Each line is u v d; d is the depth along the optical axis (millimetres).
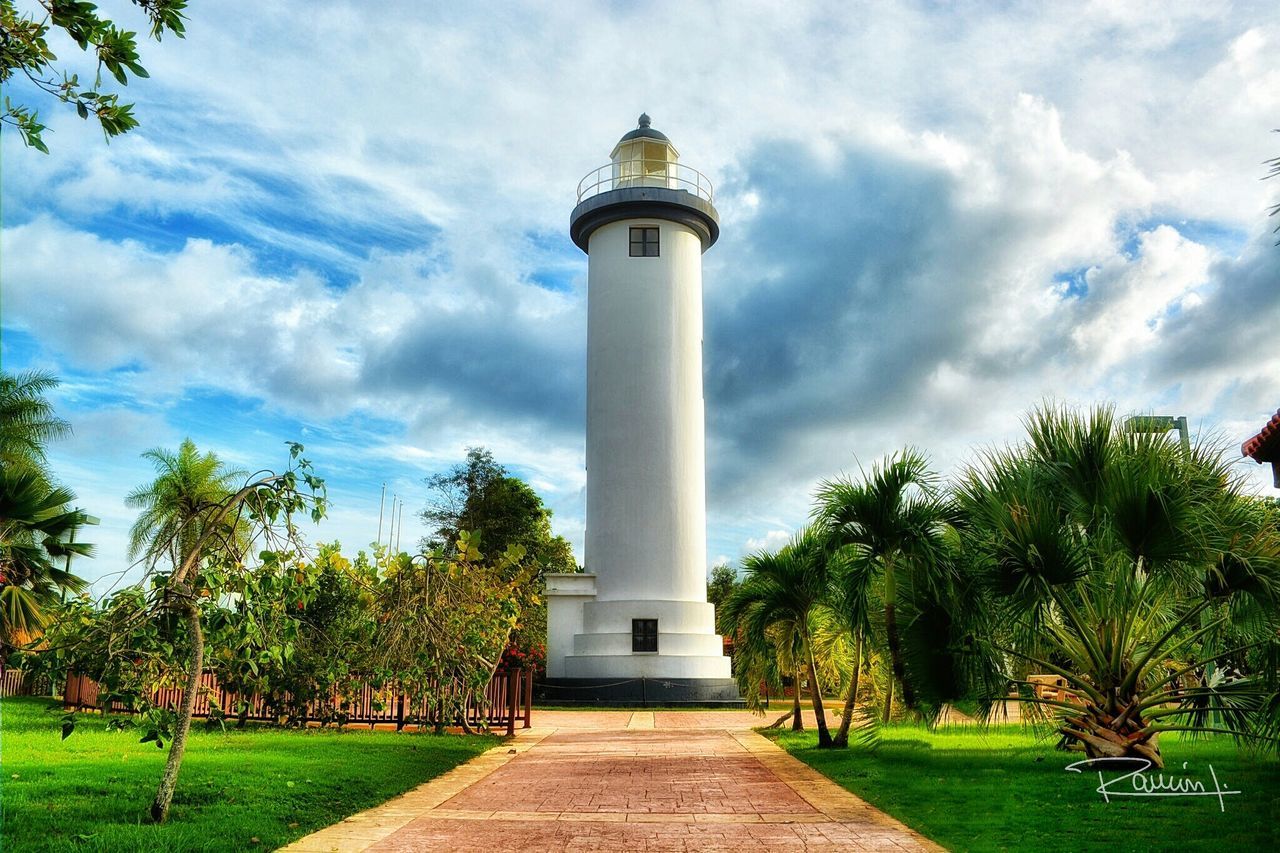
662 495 30656
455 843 7656
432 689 15453
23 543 15977
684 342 31969
